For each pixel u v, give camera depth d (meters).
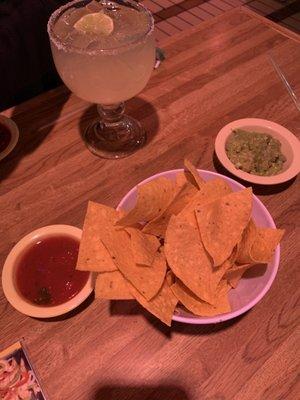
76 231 0.80
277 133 0.98
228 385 0.66
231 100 1.13
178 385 0.66
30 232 0.86
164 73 1.21
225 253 0.64
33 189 0.94
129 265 0.65
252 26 1.37
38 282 0.75
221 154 0.93
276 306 0.75
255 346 0.70
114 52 0.80
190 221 0.69
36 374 0.67
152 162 0.99
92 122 1.09
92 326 0.73
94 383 0.67
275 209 0.89
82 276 0.75
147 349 0.70
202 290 0.63
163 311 0.62
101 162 0.99
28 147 1.03
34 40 1.46
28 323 0.73
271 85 1.17
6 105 1.48
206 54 1.27
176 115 1.10
